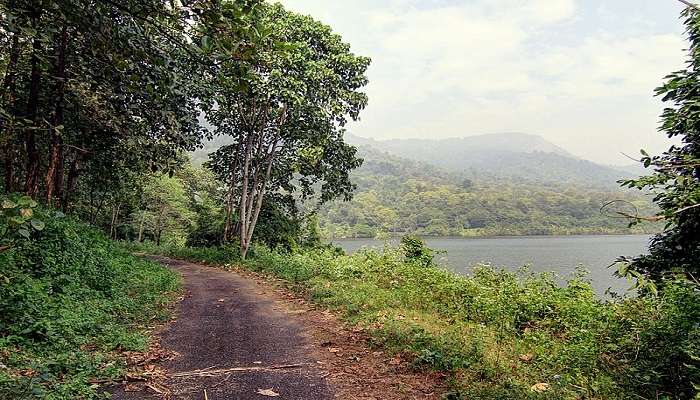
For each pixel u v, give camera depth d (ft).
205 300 35.83
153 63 15.61
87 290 27.81
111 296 29.43
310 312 30.96
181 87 29.63
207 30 11.75
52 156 44.45
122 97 30.76
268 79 58.44
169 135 32.48
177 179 129.08
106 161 56.18
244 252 70.33
